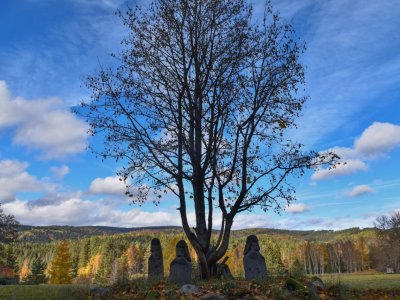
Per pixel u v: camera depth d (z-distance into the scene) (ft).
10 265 274.57
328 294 38.14
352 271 411.75
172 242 183.73
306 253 426.10
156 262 61.26
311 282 39.99
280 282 40.40
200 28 57.00
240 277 53.98
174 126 57.26
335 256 444.55
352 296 38.83
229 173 57.77
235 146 54.80
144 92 56.18
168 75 58.18
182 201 53.88
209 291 37.40
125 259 331.77
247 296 35.14
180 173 54.19
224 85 55.42
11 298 39.78
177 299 35.24
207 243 54.03
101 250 455.22
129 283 42.55
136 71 56.85
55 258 226.17
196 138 56.70
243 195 53.93
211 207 55.26
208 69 55.47
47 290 44.60
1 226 206.49
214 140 55.31
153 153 54.19
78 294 39.65
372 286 49.11
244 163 54.54
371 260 392.27
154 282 44.06
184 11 56.39
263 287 37.96
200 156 56.29
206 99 57.72
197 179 54.60
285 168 55.01
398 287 47.70
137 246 444.96
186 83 55.36
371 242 463.83
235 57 56.03
